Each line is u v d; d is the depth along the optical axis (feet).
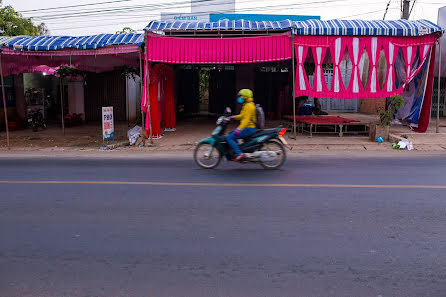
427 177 24.49
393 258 12.78
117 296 10.71
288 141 42.47
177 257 13.10
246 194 20.67
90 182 24.34
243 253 13.32
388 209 17.81
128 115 71.36
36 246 14.26
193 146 41.19
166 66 52.24
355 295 10.54
